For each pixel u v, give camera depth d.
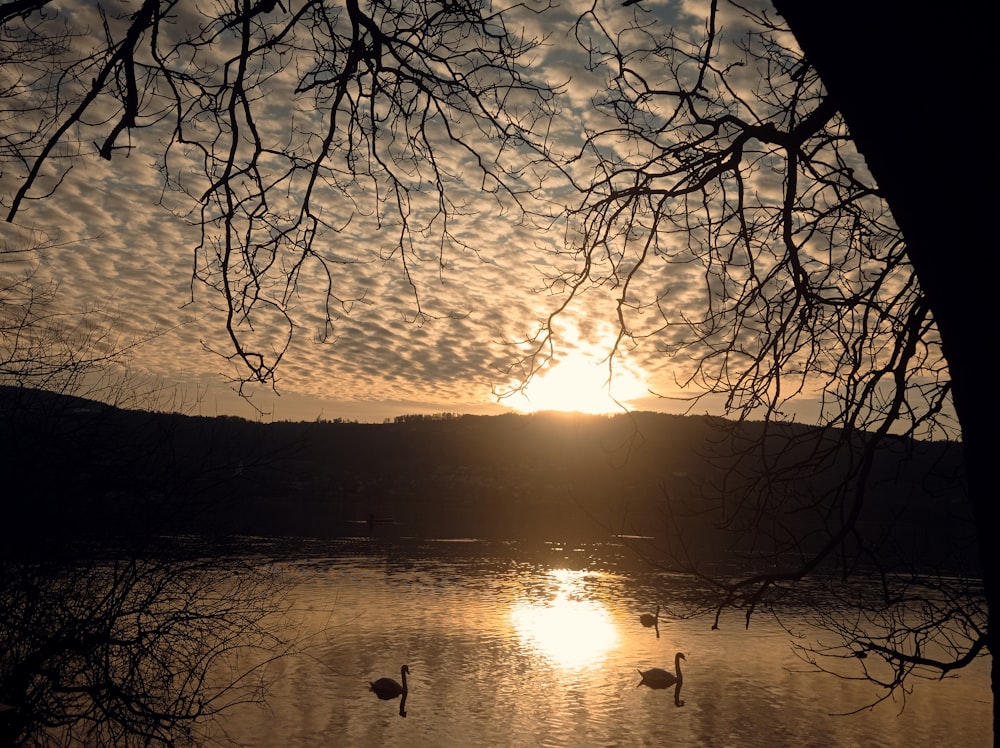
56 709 7.73
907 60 1.54
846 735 21.73
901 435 4.46
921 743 21.14
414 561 56.34
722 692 26.28
